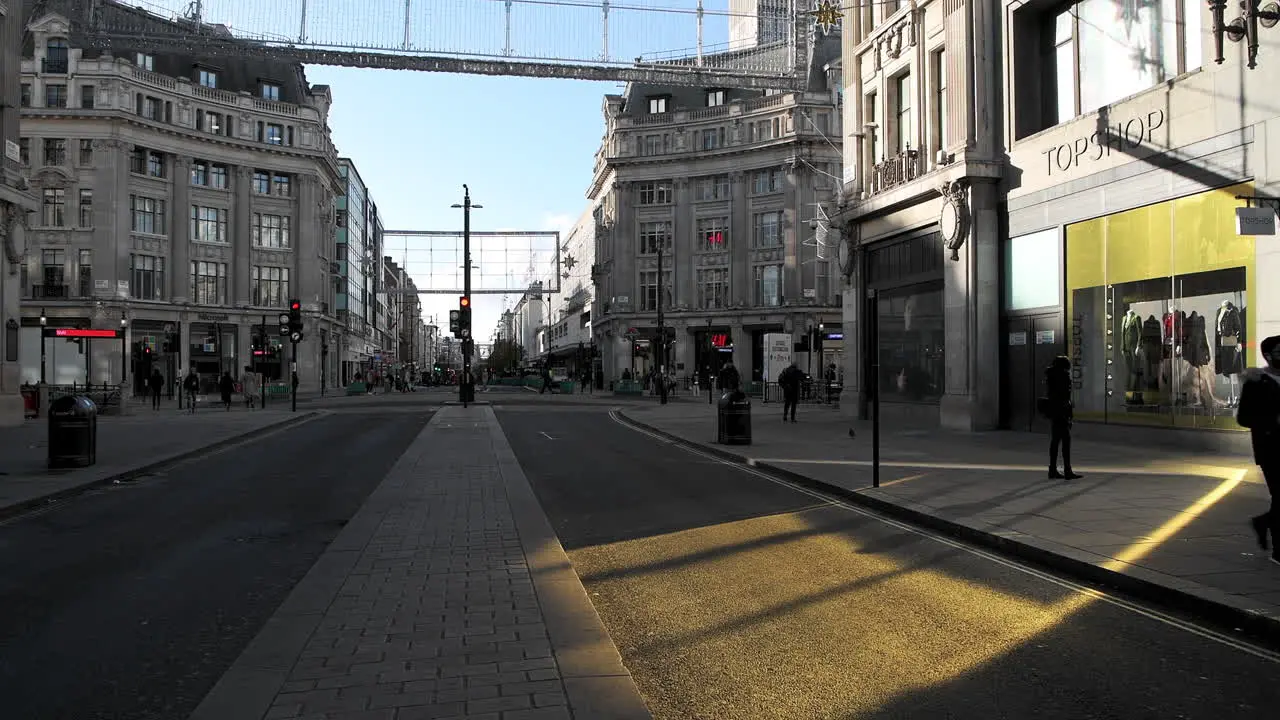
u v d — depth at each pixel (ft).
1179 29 48.44
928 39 70.13
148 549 26.12
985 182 63.77
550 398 154.40
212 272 195.00
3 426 77.20
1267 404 21.83
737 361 198.29
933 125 69.72
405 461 48.80
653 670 15.34
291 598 19.61
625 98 223.10
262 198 204.23
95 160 172.96
